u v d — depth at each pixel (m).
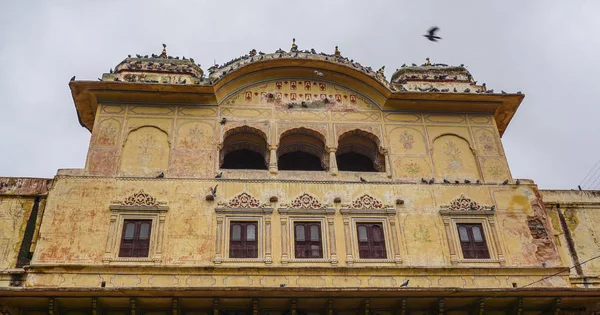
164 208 13.72
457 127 16.33
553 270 13.77
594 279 14.34
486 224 14.43
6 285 12.84
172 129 15.27
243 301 12.32
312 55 16.72
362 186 14.73
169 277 12.77
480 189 15.03
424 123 16.30
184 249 13.21
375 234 14.02
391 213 14.30
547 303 13.12
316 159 17.08
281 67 16.55
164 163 14.62
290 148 16.45
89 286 12.41
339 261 13.43
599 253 15.05
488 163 15.66
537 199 15.00
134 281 12.62
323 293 12.09
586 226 15.50
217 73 16.11
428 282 13.32
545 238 14.33
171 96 15.61
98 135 14.88
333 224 13.99
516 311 13.00
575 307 13.40
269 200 14.20
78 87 15.31
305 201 14.29
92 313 12.02
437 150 15.79
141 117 15.40
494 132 16.33
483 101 16.47
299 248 13.56
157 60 16.59
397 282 13.23
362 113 16.34
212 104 15.89
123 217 13.54
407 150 15.67
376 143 15.96
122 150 14.70
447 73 17.39
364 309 12.57
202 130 15.35
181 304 12.29
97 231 13.24
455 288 12.42
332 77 16.80
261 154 16.33
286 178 14.67
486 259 13.85
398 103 16.36
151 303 12.23
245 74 16.30
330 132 15.83
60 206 13.48
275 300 12.31
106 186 13.98
